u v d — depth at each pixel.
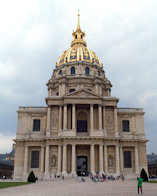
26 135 76.94
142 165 76.94
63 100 77.75
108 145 74.62
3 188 37.38
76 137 71.75
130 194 28.39
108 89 99.88
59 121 76.19
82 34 117.06
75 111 80.25
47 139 73.50
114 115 78.00
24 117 80.06
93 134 73.38
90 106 76.56
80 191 32.59
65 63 99.50
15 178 73.88
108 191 32.44
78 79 94.75
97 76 95.50
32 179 59.12
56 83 98.31
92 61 101.75
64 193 29.81
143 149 78.50
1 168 100.31
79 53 102.00
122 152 76.81
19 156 76.12
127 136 79.00
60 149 72.88
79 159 76.44
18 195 27.09
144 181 58.47
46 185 46.00
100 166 70.56
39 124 79.88
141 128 80.75
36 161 75.81
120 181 59.16
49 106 77.62
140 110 82.75
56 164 73.00
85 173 74.25
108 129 77.69
